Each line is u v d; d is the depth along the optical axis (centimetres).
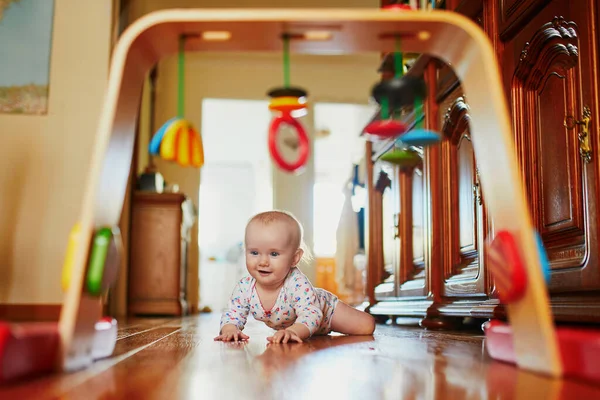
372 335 151
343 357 92
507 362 82
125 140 81
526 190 132
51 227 247
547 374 69
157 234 379
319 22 75
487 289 148
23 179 248
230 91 539
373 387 62
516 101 136
